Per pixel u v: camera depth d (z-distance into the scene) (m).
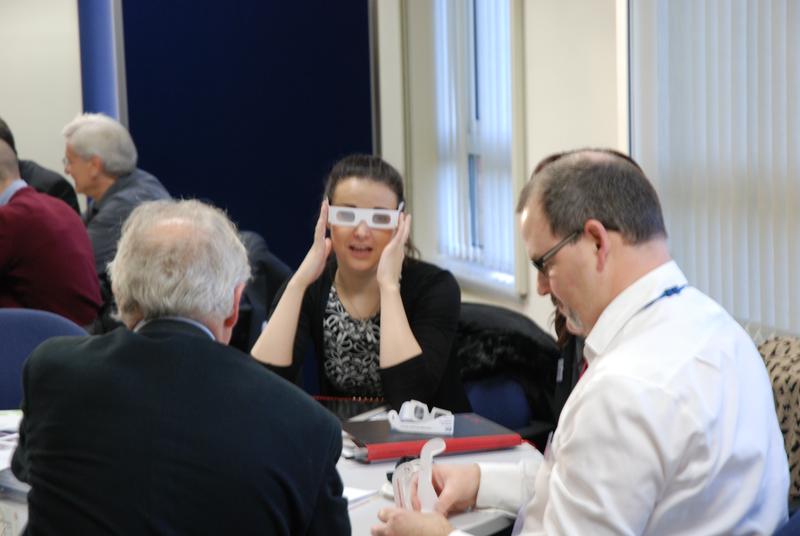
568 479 1.93
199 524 1.81
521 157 5.89
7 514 2.43
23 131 6.80
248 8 6.81
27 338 3.59
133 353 1.90
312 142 7.05
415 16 7.03
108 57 6.83
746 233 3.99
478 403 3.84
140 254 1.97
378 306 3.59
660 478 1.88
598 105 5.16
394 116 7.15
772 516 2.01
